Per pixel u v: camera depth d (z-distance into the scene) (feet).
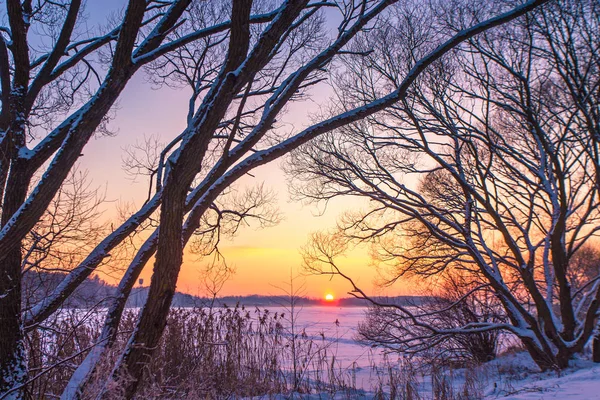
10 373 17.70
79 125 17.11
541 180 40.45
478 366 40.98
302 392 28.25
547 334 35.91
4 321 18.07
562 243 40.75
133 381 15.42
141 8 17.03
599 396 20.74
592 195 38.34
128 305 26.91
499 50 38.42
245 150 22.33
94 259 22.84
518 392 26.09
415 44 38.81
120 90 17.89
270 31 15.70
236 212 35.19
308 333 48.85
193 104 30.45
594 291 38.19
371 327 52.90
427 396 27.63
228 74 15.64
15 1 21.16
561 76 34.81
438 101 41.34
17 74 21.63
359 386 31.71
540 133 35.70
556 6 33.99
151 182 31.14
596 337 33.91
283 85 24.32
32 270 23.90
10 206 20.15
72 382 17.24
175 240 15.87
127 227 23.98
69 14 22.98
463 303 49.70
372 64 40.34
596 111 35.70
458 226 40.01
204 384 21.91
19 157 20.48
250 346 29.37
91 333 24.75
